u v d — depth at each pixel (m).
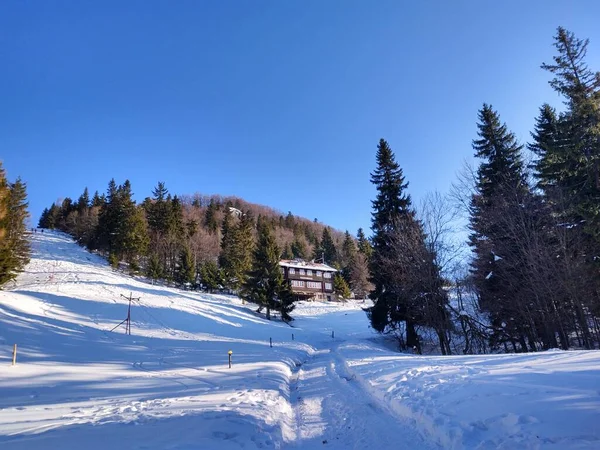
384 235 28.88
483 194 25.16
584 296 19.14
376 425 7.27
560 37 20.25
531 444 4.22
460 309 25.95
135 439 5.79
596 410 4.72
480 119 27.61
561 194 20.05
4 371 13.27
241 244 67.50
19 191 49.44
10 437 5.95
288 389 12.32
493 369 8.62
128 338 25.23
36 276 44.84
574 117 19.86
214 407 8.35
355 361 16.53
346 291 77.12
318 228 159.75
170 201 83.44
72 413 7.97
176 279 62.62
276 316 47.72
